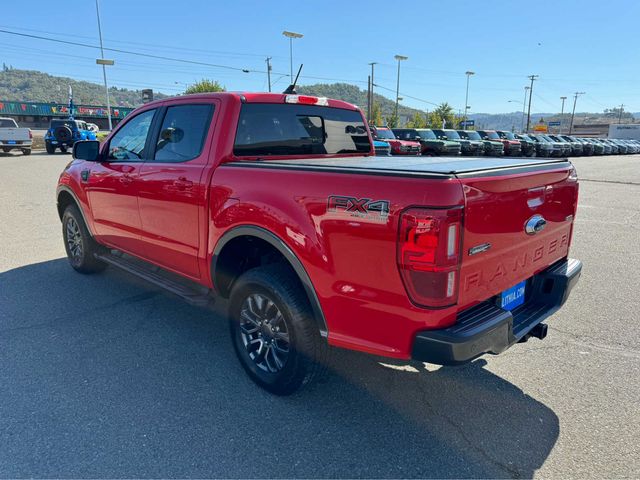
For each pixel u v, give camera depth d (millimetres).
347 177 2455
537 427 2783
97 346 3719
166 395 3062
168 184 3576
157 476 2365
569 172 3166
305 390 3094
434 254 2172
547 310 3012
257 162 3062
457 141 23938
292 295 2795
